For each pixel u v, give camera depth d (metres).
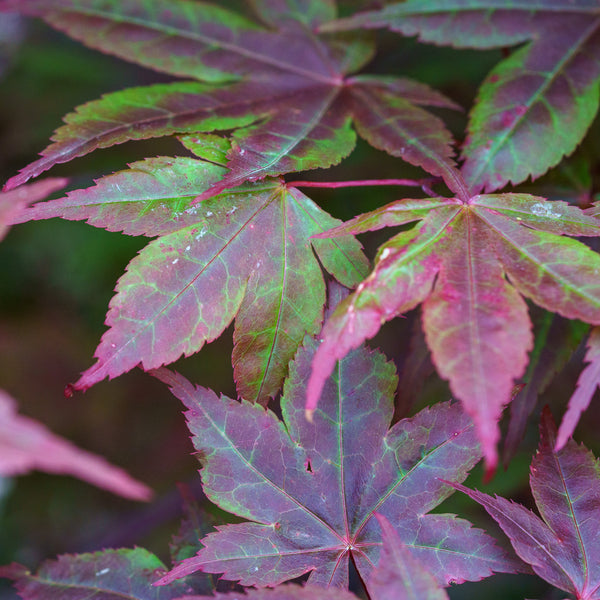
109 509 0.87
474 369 0.45
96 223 0.48
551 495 0.48
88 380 0.47
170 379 0.48
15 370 0.89
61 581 0.48
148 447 0.86
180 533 0.50
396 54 0.59
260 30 0.53
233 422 0.48
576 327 0.51
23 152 0.72
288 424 0.48
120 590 0.48
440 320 0.46
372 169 0.58
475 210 0.48
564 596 0.53
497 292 0.46
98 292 0.85
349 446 0.48
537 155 0.50
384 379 0.48
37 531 0.84
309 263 0.49
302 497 0.48
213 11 0.53
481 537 0.47
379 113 0.51
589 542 0.47
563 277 0.46
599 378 0.46
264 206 0.49
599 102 0.51
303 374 0.48
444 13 0.52
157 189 0.48
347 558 0.47
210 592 0.48
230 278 0.48
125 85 0.72
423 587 0.45
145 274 0.48
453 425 0.48
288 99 0.52
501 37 0.52
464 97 0.58
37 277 0.93
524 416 0.51
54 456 0.43
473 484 0.57
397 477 0.48
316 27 0.54
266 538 0.47
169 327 0.47
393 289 0.46
